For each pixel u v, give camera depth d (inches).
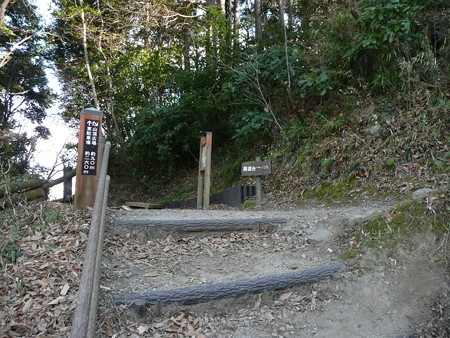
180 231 157.8
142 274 125.2
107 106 583.2
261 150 326.0
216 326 104.6
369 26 244.8
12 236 134.0
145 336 97.3
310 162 253.4
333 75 273.9
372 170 211.9
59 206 167.9
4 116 726.5
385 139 222.4
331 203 212.8
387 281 120.9
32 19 548.1
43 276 115.0
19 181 194.9
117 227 151.8
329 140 254.8
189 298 108.7
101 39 519.8
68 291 108.3
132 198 507.5
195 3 499.5
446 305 113.3
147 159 485.1
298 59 300.4
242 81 311.6
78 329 79.8
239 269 131.6
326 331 104.9
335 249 141.9
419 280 120.3
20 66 694.5
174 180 478.9
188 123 424.8
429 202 139.4
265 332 103.3
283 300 115.7
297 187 251.8
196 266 134.0
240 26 410.3
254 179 305.6
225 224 163.5
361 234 142.9
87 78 577.3
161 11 487.5
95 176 170.6
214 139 431.5
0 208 169.0
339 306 114.0
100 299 105.7
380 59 247.8
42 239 136.6
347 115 260.5
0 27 418.6
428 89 224.4
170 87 433.7
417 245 129.2
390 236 135.1
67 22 510.9
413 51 237.0
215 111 398.3
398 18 230.1
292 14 493.7
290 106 311.3
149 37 540.4
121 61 514.0
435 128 203.0
